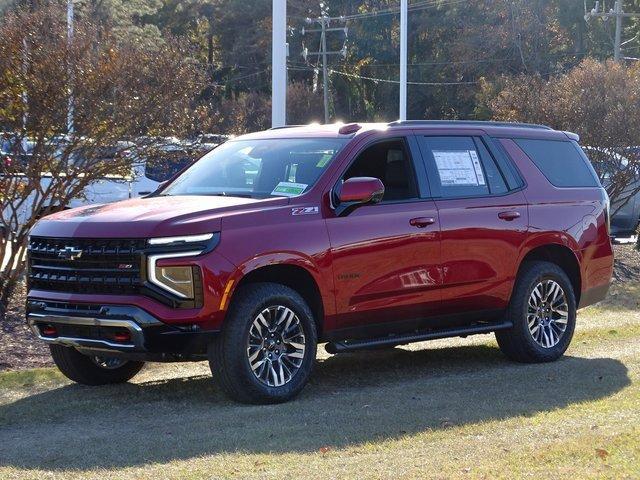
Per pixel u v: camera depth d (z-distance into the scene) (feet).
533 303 34.55
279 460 22.31
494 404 27.96
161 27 242.99
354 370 33.96
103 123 42.24
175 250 26.84
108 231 27.32
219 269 27.17
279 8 52.03
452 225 32.12
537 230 34.50
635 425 24.25
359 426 25.43
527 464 20.97
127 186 62.95
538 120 67.62
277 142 32.12
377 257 30.30
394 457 22.21
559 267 35.53
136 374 33.06
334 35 246.06
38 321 28.60
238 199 29.35
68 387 31.32
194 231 27.09
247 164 31.53
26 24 40.93
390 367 34.50
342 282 29.58
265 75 245.86
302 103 234.99
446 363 35.12
